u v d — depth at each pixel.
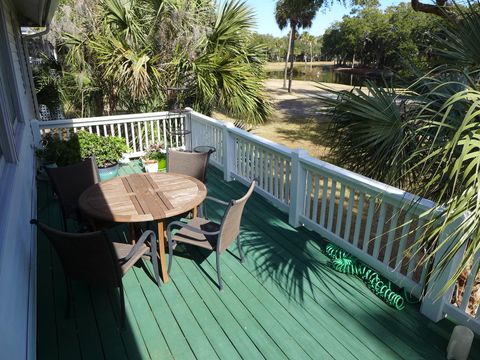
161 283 2.75
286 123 11.92
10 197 2.06
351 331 2.27
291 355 2.09
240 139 4.79
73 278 2.29
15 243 2.04
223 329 2.29
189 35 6.35
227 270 2.94
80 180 3.39
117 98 6.82
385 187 2.48
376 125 2.50
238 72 6.34
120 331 2.28
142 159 5.87
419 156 2.09
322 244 3.35
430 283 2.29
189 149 6.56
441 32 2.62
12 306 1.67
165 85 6.42
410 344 2.16
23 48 6.26
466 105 1.77
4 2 3.75
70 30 6.20
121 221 2.43
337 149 2.96
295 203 3.61
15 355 1.55
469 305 2.43
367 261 2.88
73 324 2.34
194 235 2.80
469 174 1.51
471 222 1.43
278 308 2.49
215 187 4.90
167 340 2.21
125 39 6.05
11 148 2.62
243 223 3.77
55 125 5.43
